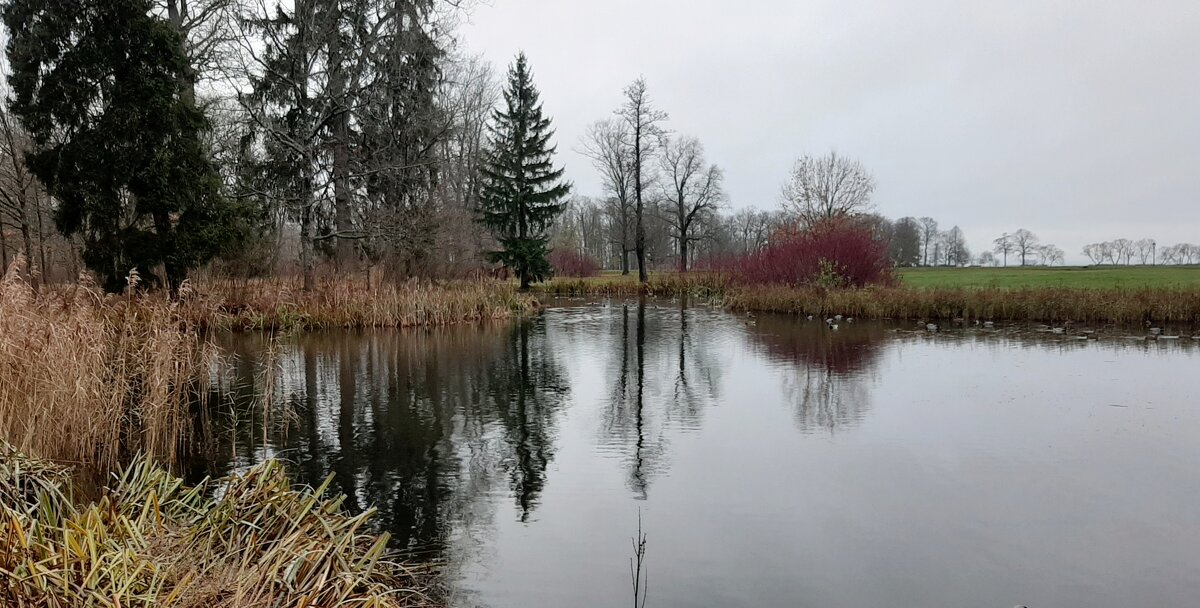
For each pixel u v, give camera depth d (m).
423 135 26.36
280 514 4.49
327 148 23.97
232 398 10.38
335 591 3.81
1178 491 6.54
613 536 5.57
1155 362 13.66
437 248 25.81
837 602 4.52
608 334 18.81
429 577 4.84
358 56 23.69
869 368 13.26
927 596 4.62
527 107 36.81
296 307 18.31
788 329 19.86
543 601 4.51
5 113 19.09
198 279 18.33
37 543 3.68
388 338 17.53
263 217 20.70
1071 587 4.75
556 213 37.19
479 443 8.21
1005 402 10.25
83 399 6.97
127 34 15.73
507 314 22.77
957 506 6.21
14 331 6.85
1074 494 6.48
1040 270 53.38
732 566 5.04
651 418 9.45
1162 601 4.55
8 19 15.67
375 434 8.58
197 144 17.03
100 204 15.41
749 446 8.11
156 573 3.55
